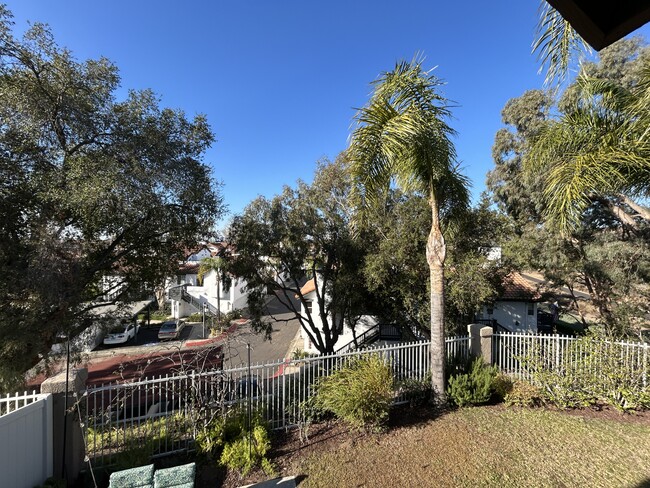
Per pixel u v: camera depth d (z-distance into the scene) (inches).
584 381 256.8
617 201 392.5
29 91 347.9
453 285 379.2
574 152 220.7
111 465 185.0
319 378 237.9
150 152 399.5
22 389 278.2
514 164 601.3
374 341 668.7
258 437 194.2
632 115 183.9
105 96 397.7
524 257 459.5
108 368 784.3
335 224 540.1
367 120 216.5
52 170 352.8
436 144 233.0
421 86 219.9
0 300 294.4
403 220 420.5
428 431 217.6
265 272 599.8
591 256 419.8
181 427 211.8
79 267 341.4
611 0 71.4
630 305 423.8
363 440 208.8
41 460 171.8
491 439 205.8
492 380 262.8
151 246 490.3
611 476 167.3
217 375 217.3
